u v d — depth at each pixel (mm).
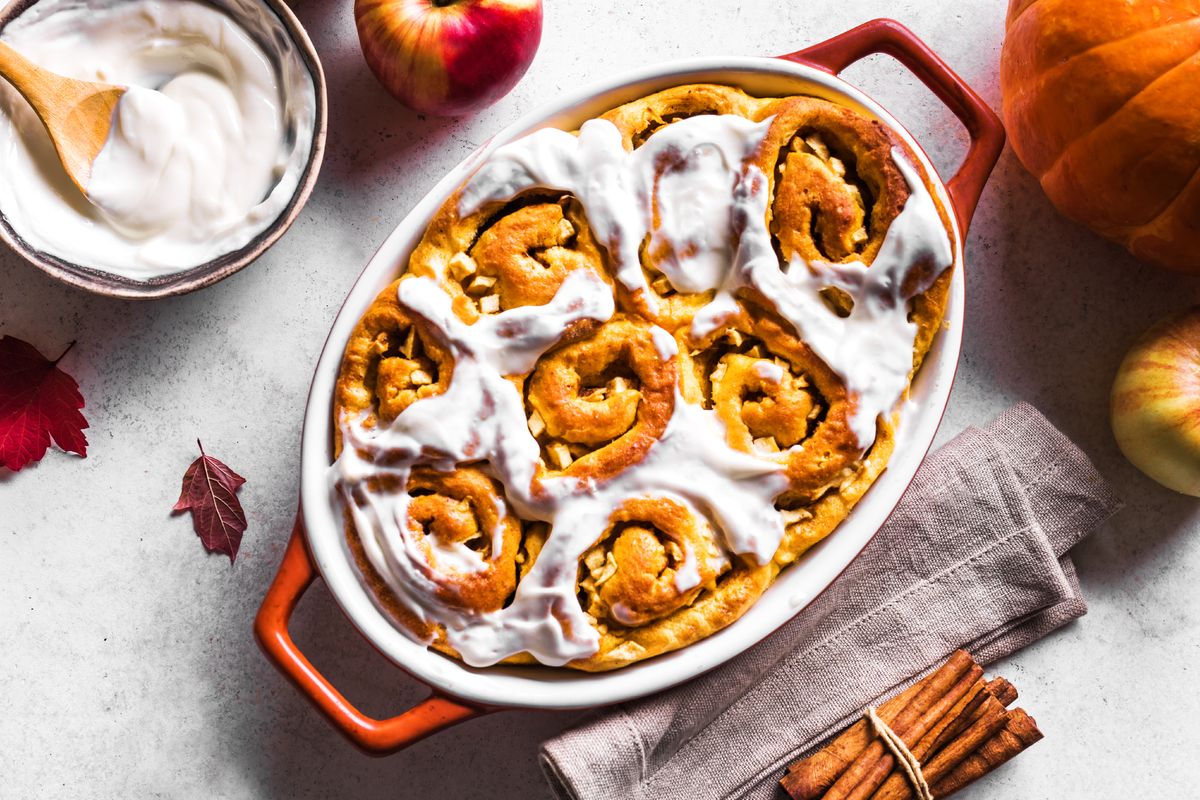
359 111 755
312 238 753
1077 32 694
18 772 738
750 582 667
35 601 742
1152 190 700
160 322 747
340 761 746
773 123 667
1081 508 747
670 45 765
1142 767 757
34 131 711
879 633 740
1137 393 725
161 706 743
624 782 704
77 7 708
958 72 770
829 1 768
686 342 669
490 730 750
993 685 733
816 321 665
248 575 747
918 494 737
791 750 733
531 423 665
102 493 745
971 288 767
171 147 711
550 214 665
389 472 658
